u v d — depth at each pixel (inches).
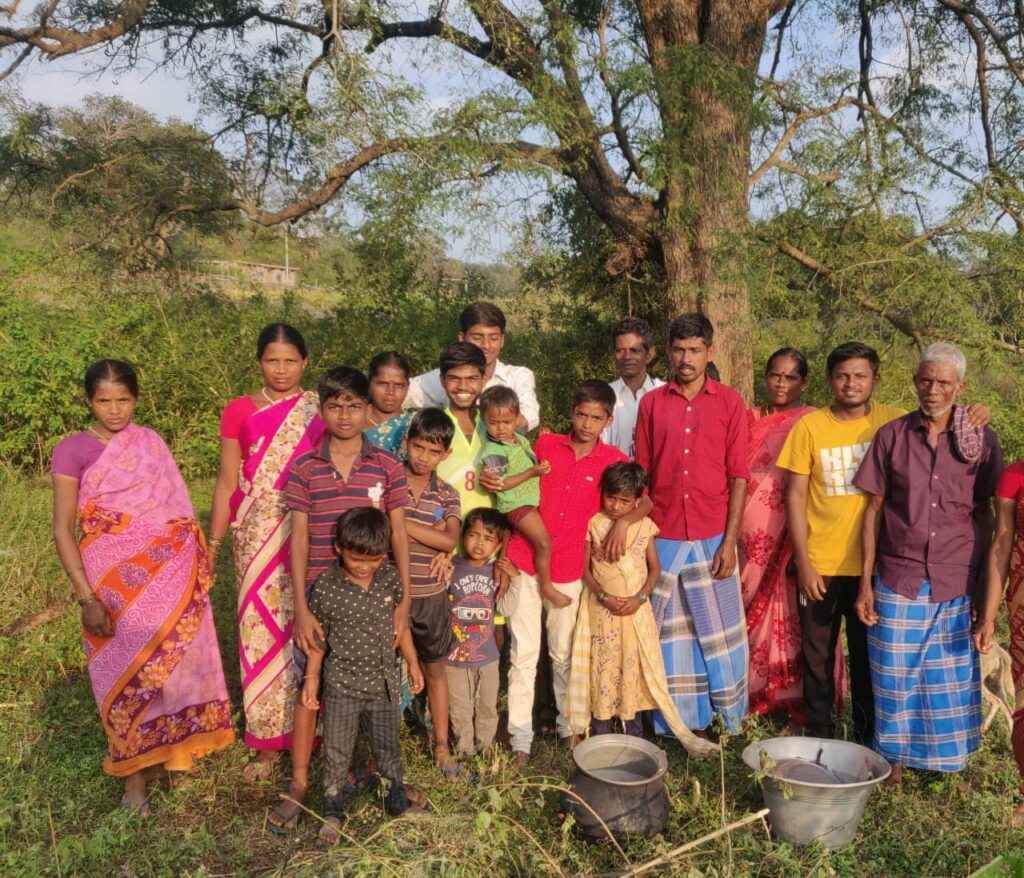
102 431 139.8
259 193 462.6
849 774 137.1
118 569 136.3
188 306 467.8
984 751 156.9
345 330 432.1
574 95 339.9
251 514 147.0
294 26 443.8
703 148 326.6
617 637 155.5
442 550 143.9
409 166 307.1
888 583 144.5
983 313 355.6
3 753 149.6
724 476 159.2
